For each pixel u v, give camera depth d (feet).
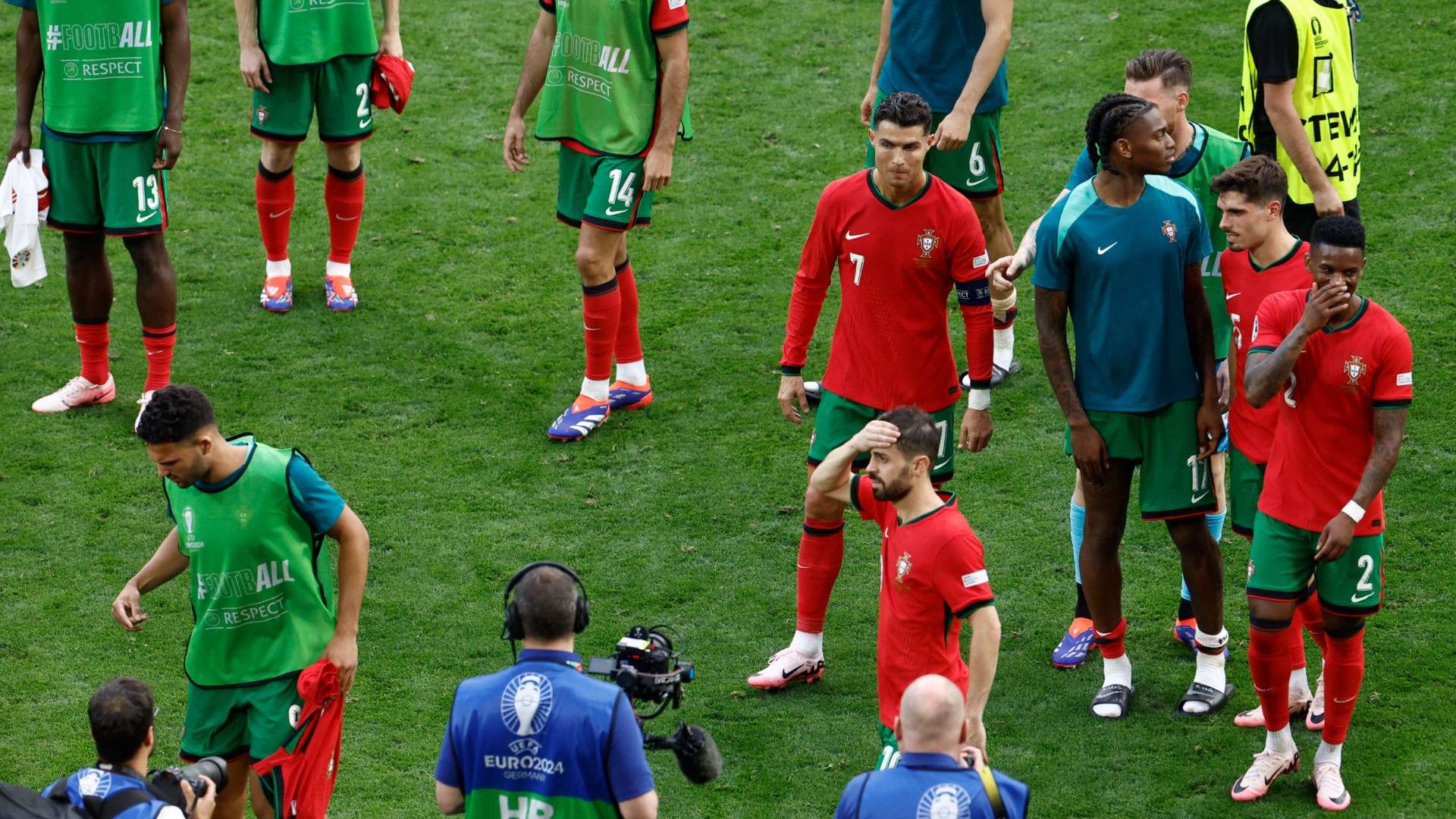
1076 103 140.97
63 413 105.29
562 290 120.98
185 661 73.82
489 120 143.54
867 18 158.30
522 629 55.06
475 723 54.39
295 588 66.49
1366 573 69.77
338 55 111.86
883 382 80.94
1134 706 79.92
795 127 141.18
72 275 102.94
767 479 99.55
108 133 99.71
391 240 127.13
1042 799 72.90
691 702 80.38
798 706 80.23
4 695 80.12
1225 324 83.35
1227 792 73.26
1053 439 103.04
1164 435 76.07
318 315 117.08
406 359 112.16
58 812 53.52
